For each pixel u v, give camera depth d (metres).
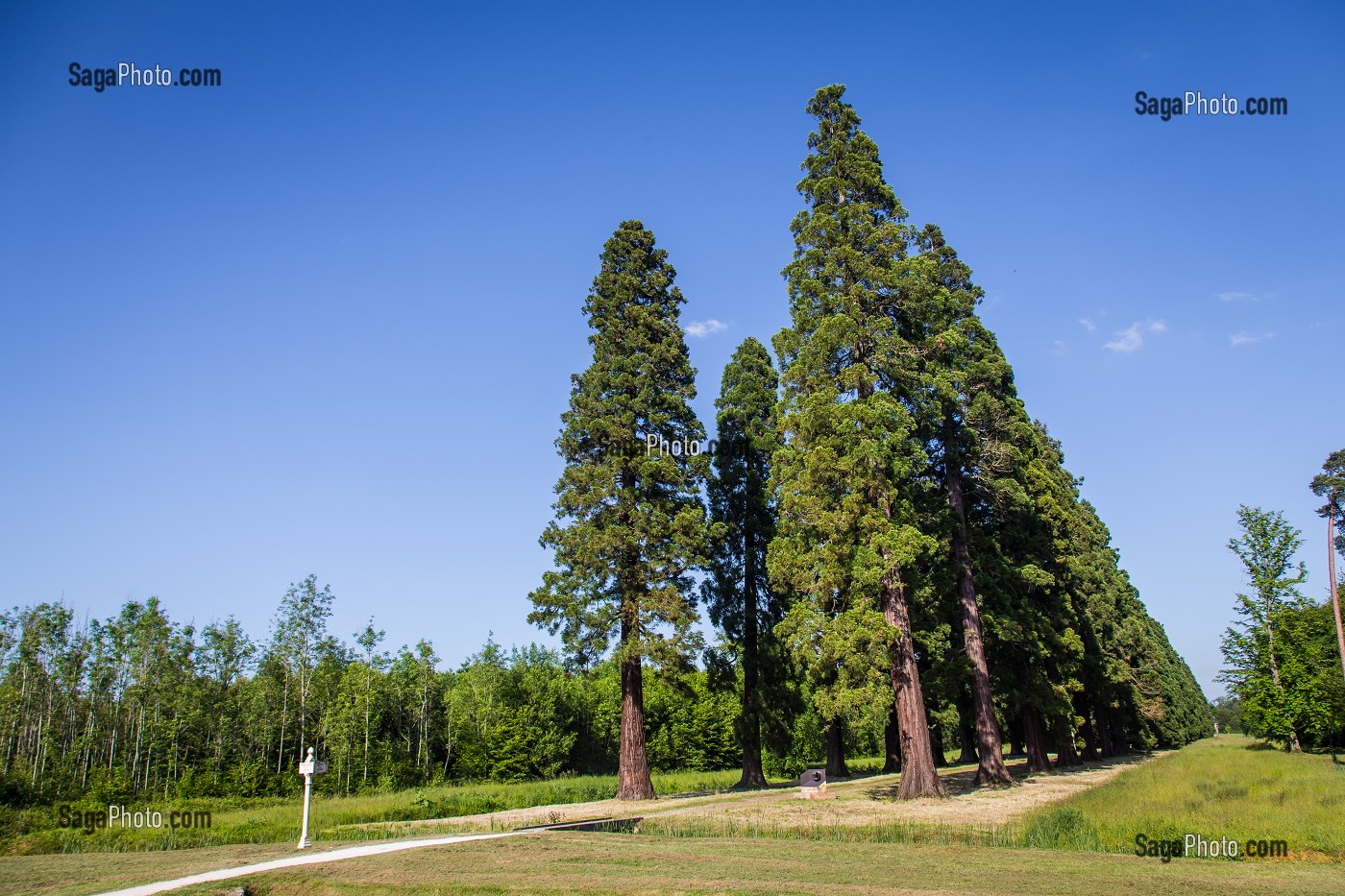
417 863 13.71
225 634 57.69
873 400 26.50
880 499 26.39
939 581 30.81
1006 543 37.84
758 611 36.88
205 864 14.55
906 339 29.77
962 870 12.53
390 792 46.22
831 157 30.41
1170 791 23.31
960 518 32.78
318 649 57.19
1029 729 39.59
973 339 38.34
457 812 27.95
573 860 13.97
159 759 49.94
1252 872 12.11
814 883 11.50
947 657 32.44
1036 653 35.44
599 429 31.72
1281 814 16.77
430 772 57.62
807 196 30.67
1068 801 22.75
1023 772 38.91
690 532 31.23
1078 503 54.75
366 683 56.22
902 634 25.78
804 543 27.77
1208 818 17.17
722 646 33.41
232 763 53.12
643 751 30.25
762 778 35.72
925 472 34.44
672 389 34.00
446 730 62.09
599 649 30.11
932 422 30.17
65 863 15.45
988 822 19.92
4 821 24.89
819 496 26.94
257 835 20.44
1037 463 41.03
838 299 27.81
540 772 61.56
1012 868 12.69
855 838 17.39
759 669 36.72
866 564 24.94
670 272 35.75
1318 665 41.72
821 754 77.19
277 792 48.75
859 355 28.09
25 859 16.45
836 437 26.67
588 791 34.84
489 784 53.88
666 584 30.69
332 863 13.85
